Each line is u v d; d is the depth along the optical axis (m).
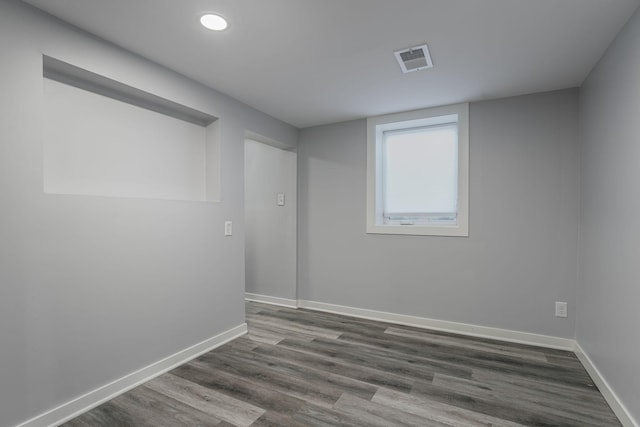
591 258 2.33
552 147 2.78
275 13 1.75
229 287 2.96
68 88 1.99
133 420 1.79
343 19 1.80
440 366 2.43
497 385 2.16
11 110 1.60
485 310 3.04
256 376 2.28
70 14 1.75
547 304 2.80
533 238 2.85
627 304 1.72
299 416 1.82
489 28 1.88
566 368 2.39
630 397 1.67
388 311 3.49
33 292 1.68
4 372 1.58
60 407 1.78
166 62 2.31
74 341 1.85
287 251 4.07
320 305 3.90
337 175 3.79
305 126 3.93
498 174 2.97
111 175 2.20
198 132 2.84
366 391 2.08
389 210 3.66
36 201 1.69
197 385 2.16
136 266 2.19
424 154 3.49
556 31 1.89
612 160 1.94
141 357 2.21
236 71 2.45
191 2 1.65
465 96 2.93
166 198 2.56
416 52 2.17
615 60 1.93
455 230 3.15
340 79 2.59
